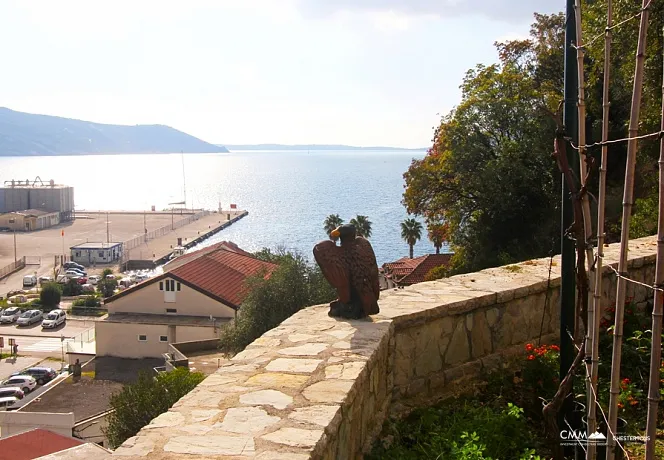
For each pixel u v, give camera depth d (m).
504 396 5.73
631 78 14.39
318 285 26.91
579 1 4.17
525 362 6.13
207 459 2.97
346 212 146.38
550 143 24.08
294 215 144.00
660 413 5.20
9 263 85.12
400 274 46.34
